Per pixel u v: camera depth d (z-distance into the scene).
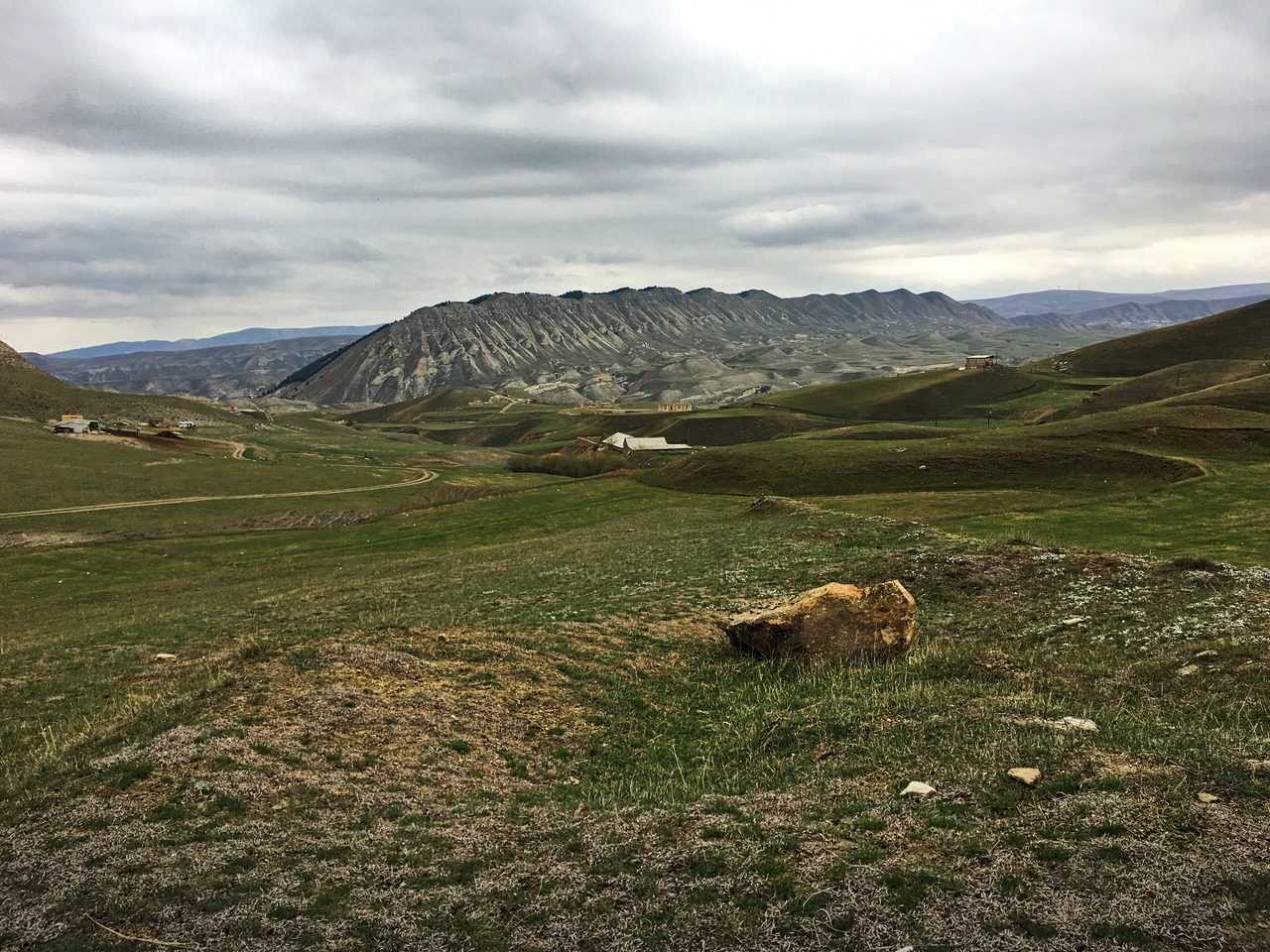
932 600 30.72
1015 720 15.37
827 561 39.06
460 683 20.84
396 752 16.50
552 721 19.36
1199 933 8.45
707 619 29.48
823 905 9.53
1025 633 24.02
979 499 79.31
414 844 12.34
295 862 11.70
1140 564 30.06
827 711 17.77
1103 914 8.88
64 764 15.66
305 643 23.58
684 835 11.91
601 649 25.38
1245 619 21.44
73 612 56.62
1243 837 10.09
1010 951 8.41
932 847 10.72
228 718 17.14
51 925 10.14
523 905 10.27
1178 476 82.31
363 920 10.06
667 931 9.38
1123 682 18.34
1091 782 12.02
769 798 13.23
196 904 10.53
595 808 14.00
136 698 21.77
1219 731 14.45
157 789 14.07
